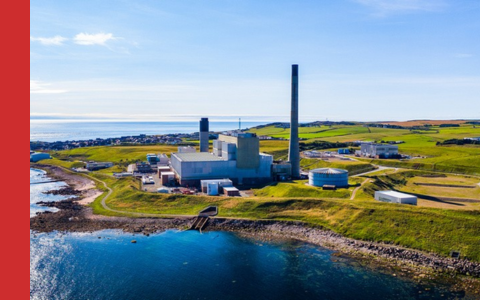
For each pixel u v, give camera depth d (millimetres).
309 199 123438
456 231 94312
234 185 164000
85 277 82500
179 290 77188
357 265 87938
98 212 130375
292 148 177125
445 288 76625
